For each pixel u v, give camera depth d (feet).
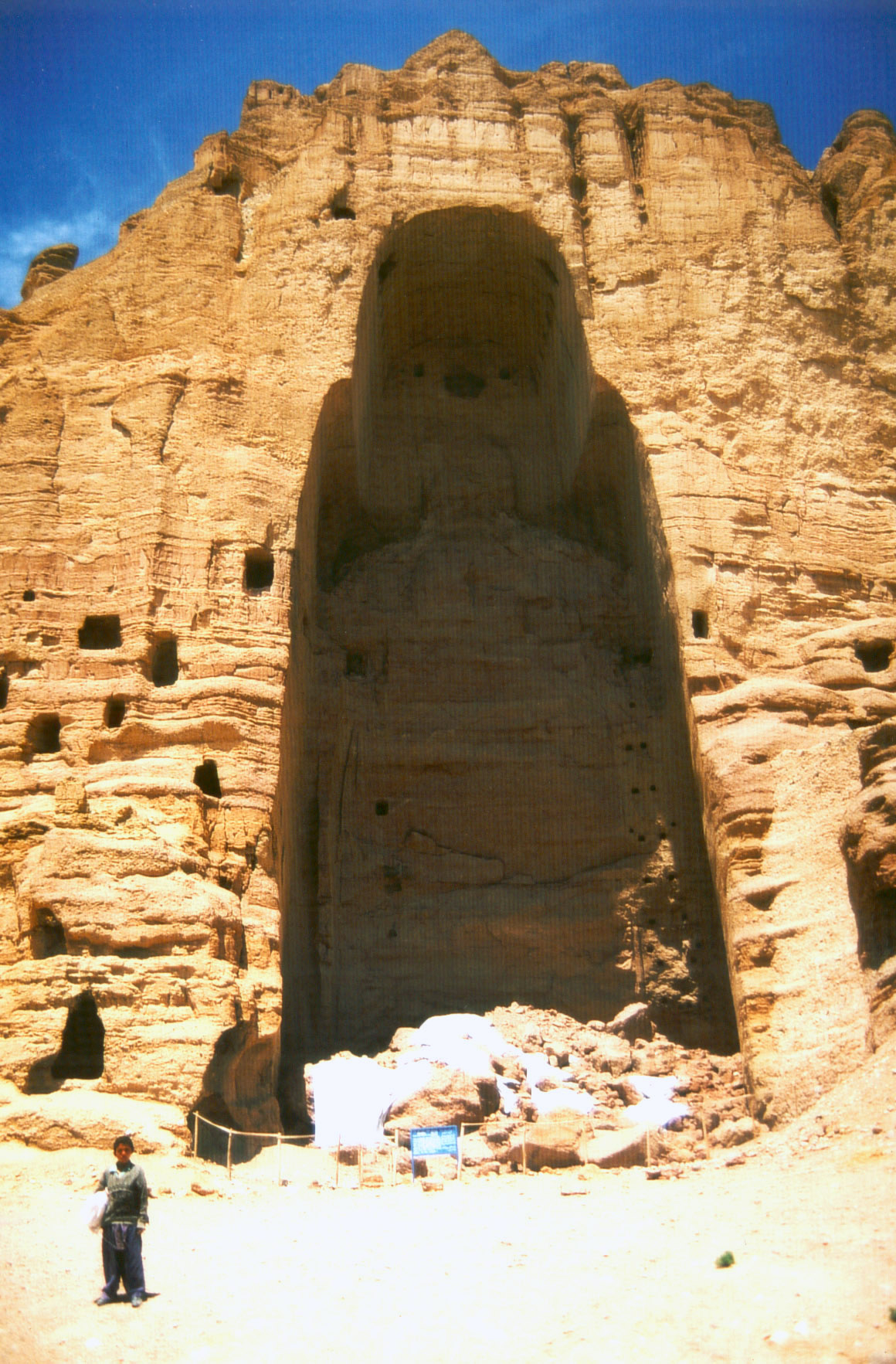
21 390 66.85
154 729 58.54
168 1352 27.86
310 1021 66.08
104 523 63.41
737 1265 30.50
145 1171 42.88
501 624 75.87
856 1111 42.73
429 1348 27.50
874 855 46.88
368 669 74.90
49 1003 47.75
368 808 72.28
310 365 67.67
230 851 55.93
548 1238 34.63
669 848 68.95
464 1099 52.75
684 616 64.13
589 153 75.20
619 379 68.95
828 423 70.69
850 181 77.30
